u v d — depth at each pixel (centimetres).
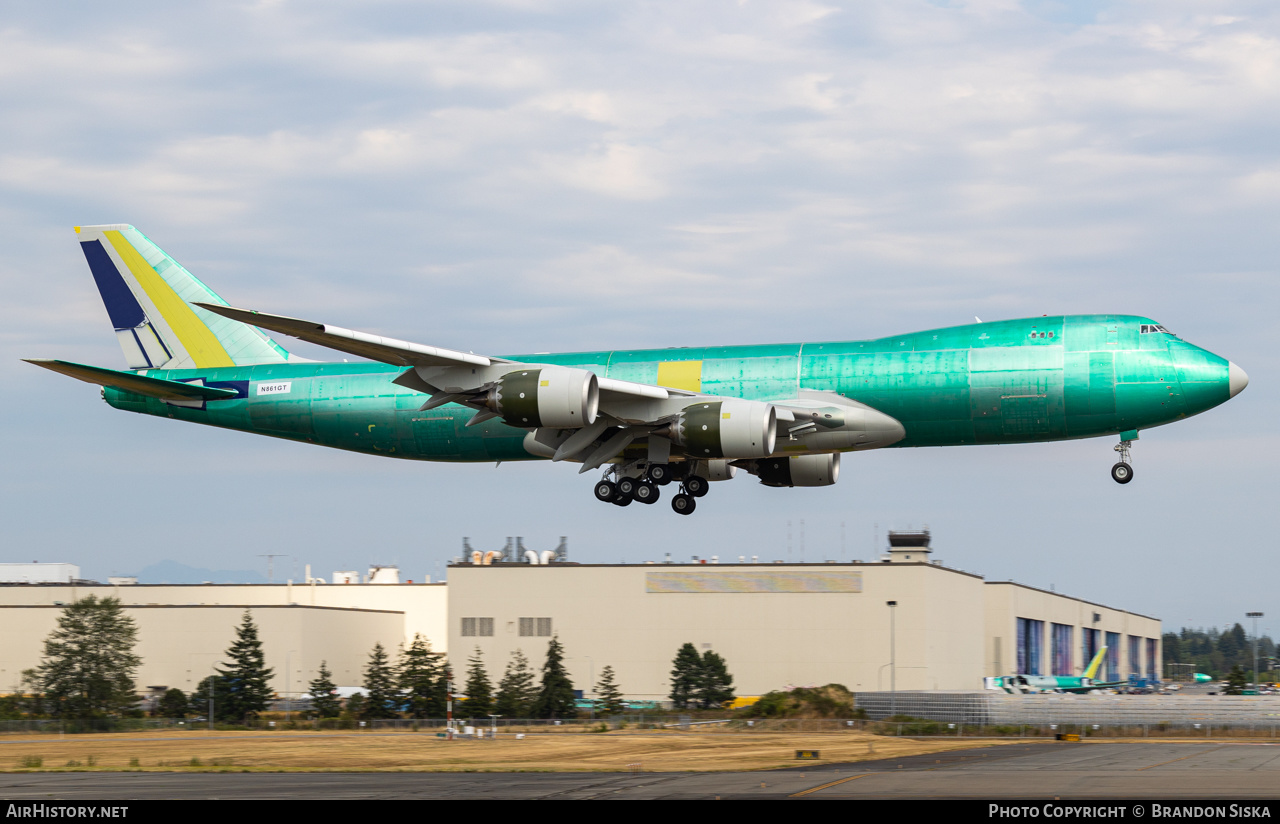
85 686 19288
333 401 10950
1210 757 10512
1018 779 8075
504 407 9438
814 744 12900
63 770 10094
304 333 9100
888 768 9231
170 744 14075
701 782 7975
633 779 8281
